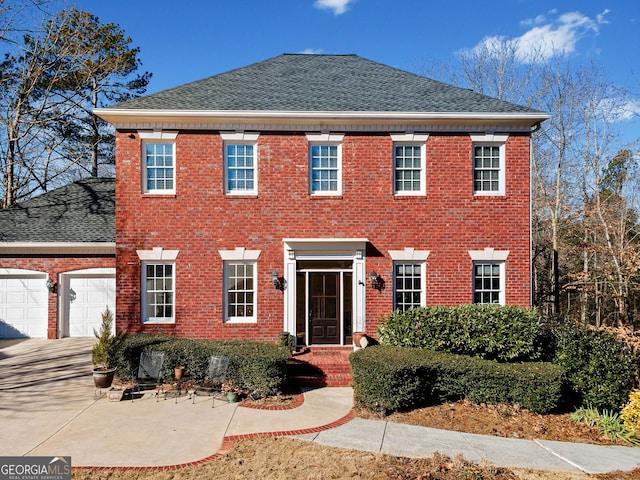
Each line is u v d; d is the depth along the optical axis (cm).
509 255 1413
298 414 969
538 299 2581
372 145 1409
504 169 1425
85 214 1830
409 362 1012
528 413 1024
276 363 1084
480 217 1413
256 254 1386
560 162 2636
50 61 2583
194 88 1520
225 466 716
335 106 1422
